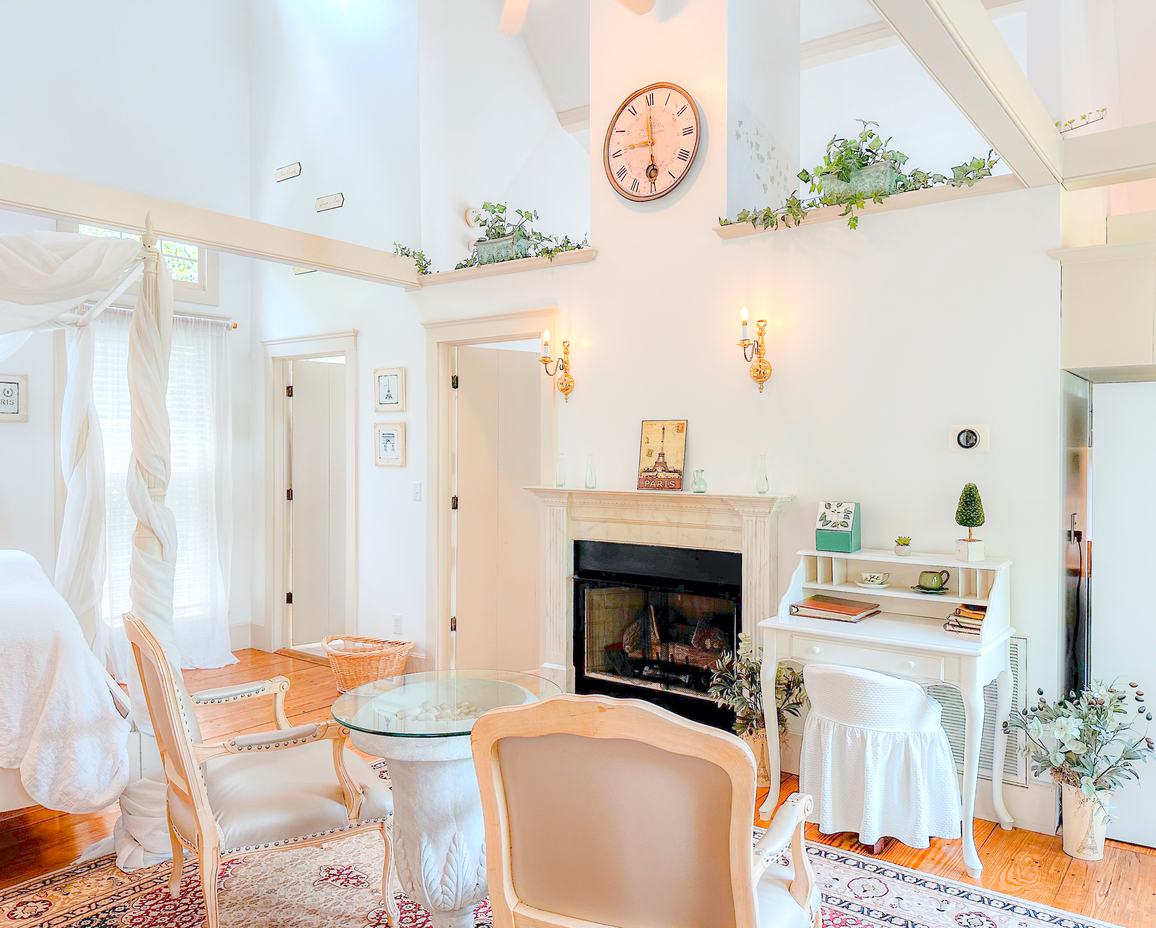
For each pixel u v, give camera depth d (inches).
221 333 225.5
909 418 133.3
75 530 153.1
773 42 174.4
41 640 109.9
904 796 114.0
